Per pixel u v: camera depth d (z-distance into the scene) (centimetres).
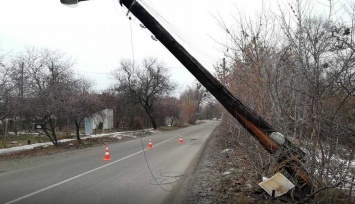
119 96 4681
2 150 1686
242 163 879
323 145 484
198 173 1005
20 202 687
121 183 887
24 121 2180
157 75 4681
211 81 652
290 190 588
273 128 613
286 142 571
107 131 3966
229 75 1033
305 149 533
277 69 573
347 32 458
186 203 660
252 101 753
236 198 642
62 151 1755
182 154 1577
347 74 457
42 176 1002
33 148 1819
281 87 579
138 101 4691
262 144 618
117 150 1797
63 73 2052
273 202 579
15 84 1811
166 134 3428
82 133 3300
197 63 657
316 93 484
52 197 729
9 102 1794
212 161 1211
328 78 478
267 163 679
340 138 467
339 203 503
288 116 557
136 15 682
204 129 4528
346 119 466
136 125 4731
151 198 721
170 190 799
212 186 776
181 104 6744
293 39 543
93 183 888
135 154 1581
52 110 1883
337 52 474
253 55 696
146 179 945
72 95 2042
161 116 5550
